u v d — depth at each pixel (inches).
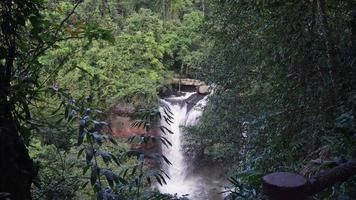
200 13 826.2
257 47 247.3
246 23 276.5
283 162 145.3
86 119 77.8
